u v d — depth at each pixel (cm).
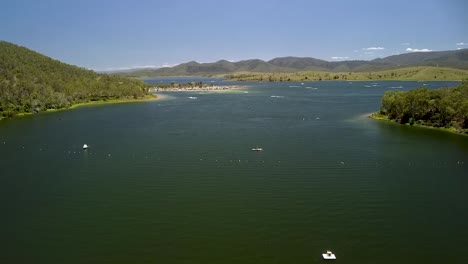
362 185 8281
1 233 6294
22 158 10750
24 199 7706
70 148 11831
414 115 15325
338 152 10919
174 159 10406
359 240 5969
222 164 9894
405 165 9675
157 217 6806
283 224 6494
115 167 9769
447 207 7125
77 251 5734
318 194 7788
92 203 7456
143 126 15662
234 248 5753
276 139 12731
